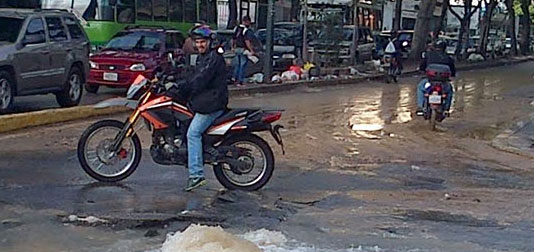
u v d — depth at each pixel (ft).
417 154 46.11
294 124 57.16
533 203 33.14
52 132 47.55
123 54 72.13
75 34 61.26
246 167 32.89
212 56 32.27
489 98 88.48
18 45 53.42
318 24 109.81
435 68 57.67
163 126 32.86
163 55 72.74
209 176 36.29
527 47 263.49
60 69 58.18
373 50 130.72
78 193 31.81
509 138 53.57
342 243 25.96
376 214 30.22
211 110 32.24
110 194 31.89
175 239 23.20
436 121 58.65
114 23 94.27
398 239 26.71
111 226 27.25
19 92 53.78
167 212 29.43
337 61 109.60
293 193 33.47
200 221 28.32
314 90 88.58
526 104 81.61
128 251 24.40
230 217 29.04
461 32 184.55
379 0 171.01
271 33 85.97
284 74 92.27
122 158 33.76
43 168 36.52
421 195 34.14
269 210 30.30
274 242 25.66
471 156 46.44
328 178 37.14
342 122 59.88
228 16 152.87
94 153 33.99
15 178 34.22
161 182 34.47
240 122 32.68
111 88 77.97
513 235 27.66
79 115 53.83
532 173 41.34
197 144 32.50
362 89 93.56
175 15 106.93
